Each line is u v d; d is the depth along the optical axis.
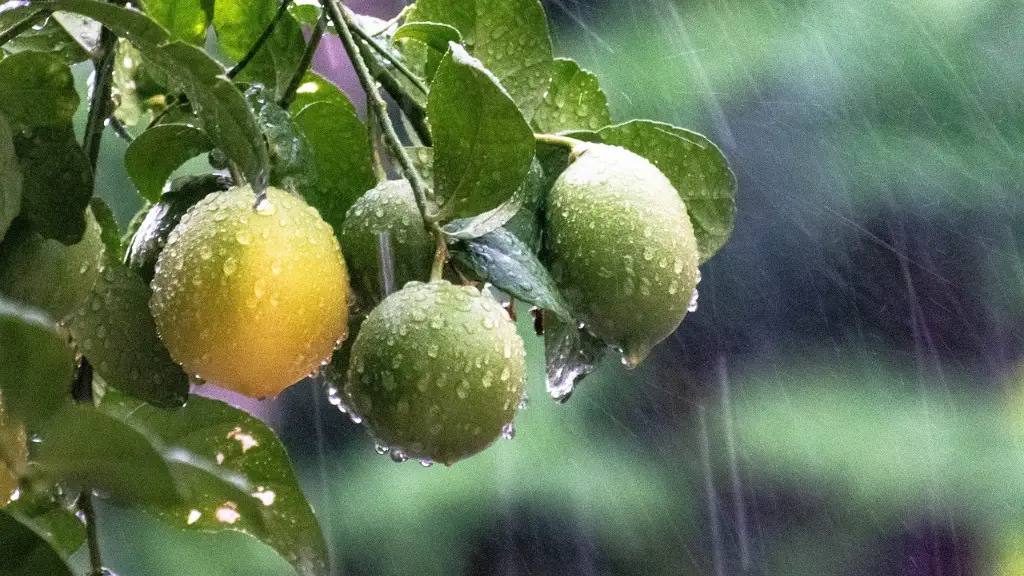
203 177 1.17
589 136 1.19
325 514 2.42
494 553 2.41
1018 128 2.47
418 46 1.20
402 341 1.11
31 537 1.04
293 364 1.13
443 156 1.12
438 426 1.11
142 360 1.13
